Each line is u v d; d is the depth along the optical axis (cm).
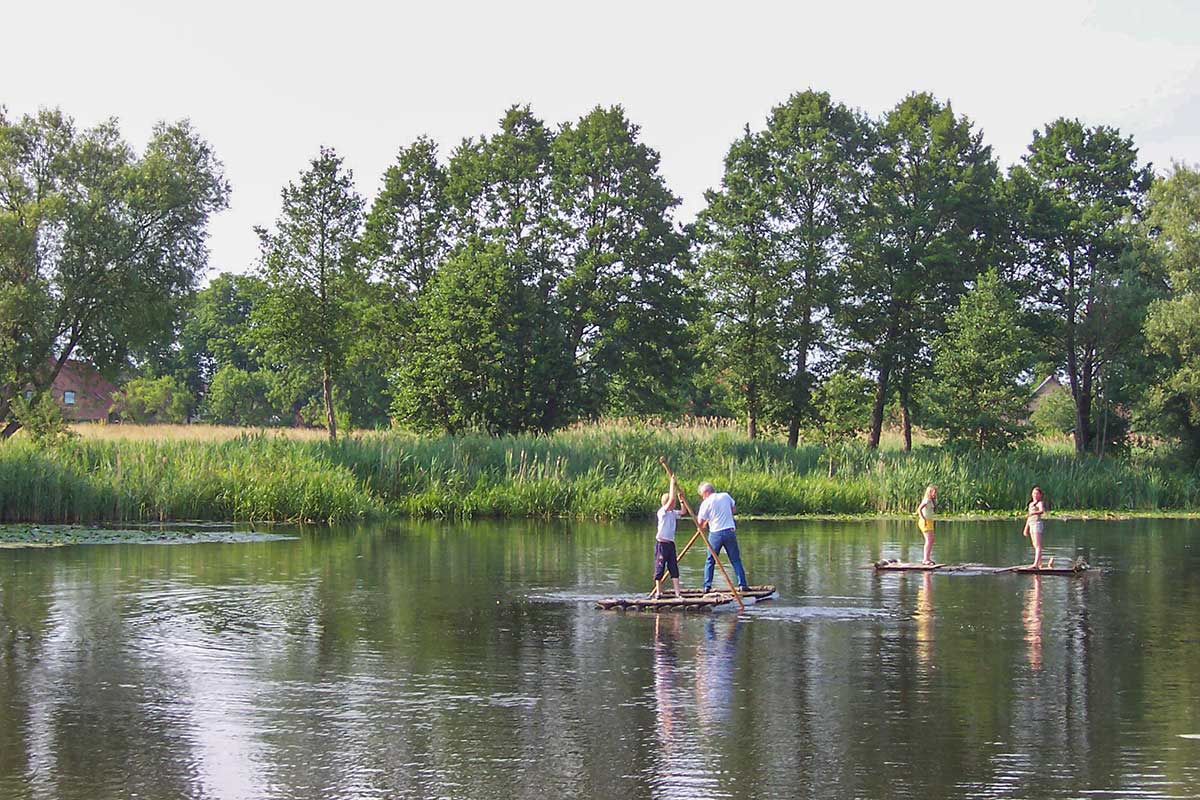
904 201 7306
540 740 1313
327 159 7200
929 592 2502
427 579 2666
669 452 5453
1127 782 1177
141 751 1266
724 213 7012
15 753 1259
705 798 1123
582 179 7288
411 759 1242
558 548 3378
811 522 4550
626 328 7162
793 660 1756
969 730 1368
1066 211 7362
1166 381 6475
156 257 6956
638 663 1728
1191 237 6625
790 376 7056
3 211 6719
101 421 8519
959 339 6319
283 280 7156
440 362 6756
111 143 7069
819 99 7081
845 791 1145
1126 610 2267
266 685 1574
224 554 3167
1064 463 6194
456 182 7738
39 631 1964
